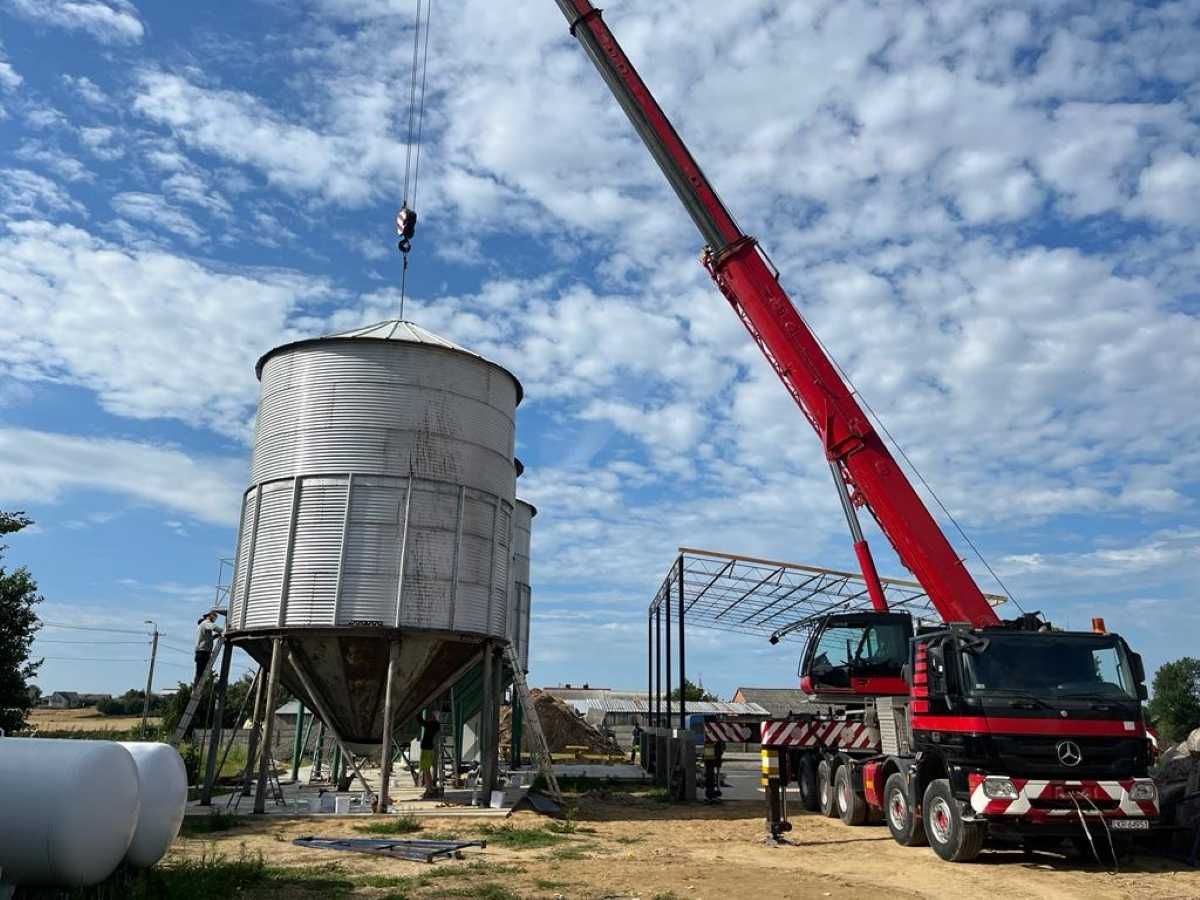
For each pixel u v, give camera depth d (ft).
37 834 30.58
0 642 101.09
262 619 64.75
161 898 34.94
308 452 66.64
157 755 38.42
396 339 68.80
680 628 94.89
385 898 35.63
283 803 66.74
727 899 36.45
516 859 45.88
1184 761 49.78
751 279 64.54
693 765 80.59
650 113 67.05
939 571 57.06
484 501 70.33
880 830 58.65
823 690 67.92
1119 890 38.86
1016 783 43.11
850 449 60.54
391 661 63.36
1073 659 46.50
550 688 299.58
